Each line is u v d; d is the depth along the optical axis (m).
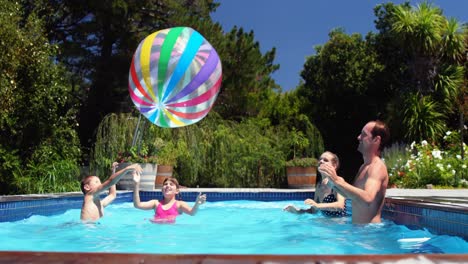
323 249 2.73
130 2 13.57
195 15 14.57
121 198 6.95
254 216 4.88
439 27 13.76
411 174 8.90
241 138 11.77
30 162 8.23
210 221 4.32
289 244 2.92
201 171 11.06
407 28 13.66
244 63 14.77
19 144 8.72
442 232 3.00
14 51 7.85
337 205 4.42
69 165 8.38
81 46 14.52
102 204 4.45
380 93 15.88
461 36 13.66
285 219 4.48
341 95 16.44
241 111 15.57
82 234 3.43
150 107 6.27
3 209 4.02
